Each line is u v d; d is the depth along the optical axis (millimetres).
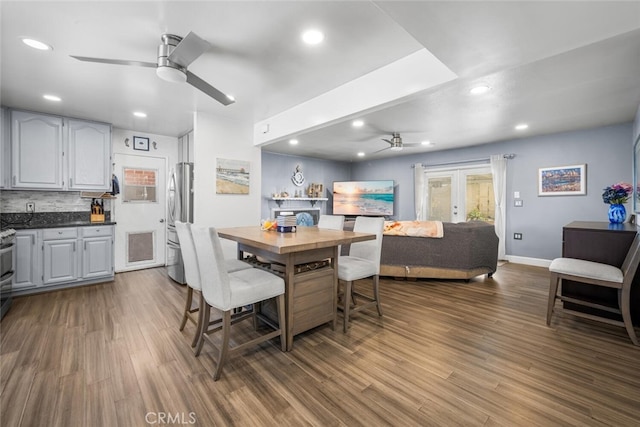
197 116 3738
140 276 4328
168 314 2863
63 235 3629
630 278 2227
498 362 1997
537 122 4102
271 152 6801
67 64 2418
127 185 4617
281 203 6996
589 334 2412
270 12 1772
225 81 2803
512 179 5238
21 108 3475
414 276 4043
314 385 1752
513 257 5238
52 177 3672
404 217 7066
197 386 1739
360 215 7453
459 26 1557
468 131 4629
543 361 2006
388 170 7414
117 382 1771
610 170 4242
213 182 3908
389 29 1967
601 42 1999
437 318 2758
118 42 2107
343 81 2818
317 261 2463
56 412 1515
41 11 1737
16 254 3336
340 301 3197
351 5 1708
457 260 3902
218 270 1810
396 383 1771
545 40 1681
